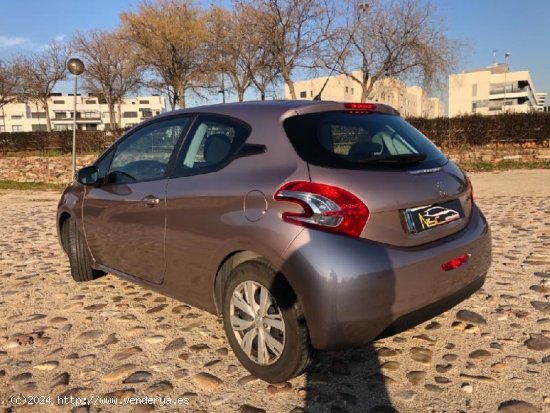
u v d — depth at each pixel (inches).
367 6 1089.4
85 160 745.6
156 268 146.4
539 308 157.2
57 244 281.3
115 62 1670.8
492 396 110.4
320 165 108.6
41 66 1742.1
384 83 1330.0
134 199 151.6
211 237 123.2
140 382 121.2
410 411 106.1
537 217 309.3
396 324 107.7
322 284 100.4
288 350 109.2
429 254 111.3
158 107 4539.9
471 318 151.5
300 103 126.4
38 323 159.9
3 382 123.4
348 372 122.6
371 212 105.0
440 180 122.6
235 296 121.2
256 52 1217.4
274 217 108.8
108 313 166.1
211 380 120.9
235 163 123.9
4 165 757.9
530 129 668.1
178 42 1263.5
